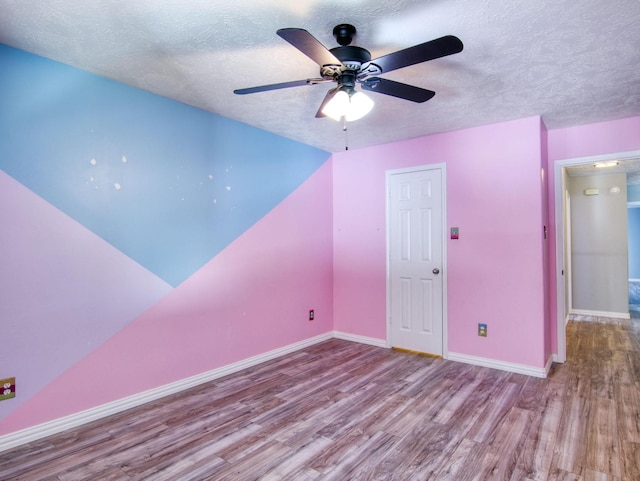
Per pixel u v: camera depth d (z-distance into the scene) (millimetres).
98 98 2604
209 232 3328
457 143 3816
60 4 1788
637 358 3898
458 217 3812
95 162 2594
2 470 2031
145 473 2014
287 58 2340
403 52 1704
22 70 2271
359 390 3109
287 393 3053
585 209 6160
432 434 2410
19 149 2264
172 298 3051
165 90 2855
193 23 1949
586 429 2447
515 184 3492
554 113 3301
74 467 2062
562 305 3754
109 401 2664
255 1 1755
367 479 1968
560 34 2037
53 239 2402
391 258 4293
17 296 2260
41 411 2354
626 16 1869
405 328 4203
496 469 2041
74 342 2496
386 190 4316
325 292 4660
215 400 2918
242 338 3613
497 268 3590
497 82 2656
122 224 2738
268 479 1968
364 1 1747
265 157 3855
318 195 4559
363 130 3818
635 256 10258
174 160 3064
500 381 3279
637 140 3375
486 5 1776
